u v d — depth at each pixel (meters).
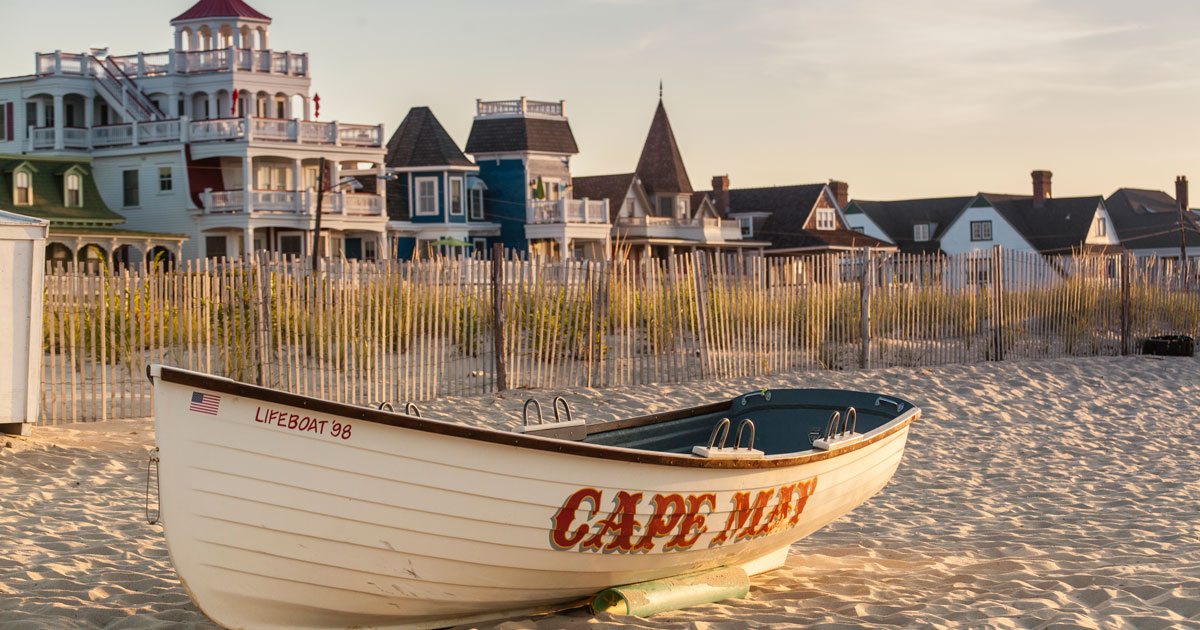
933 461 14.43
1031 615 7.83
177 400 6.35
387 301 16.36
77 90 49.66
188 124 47.69
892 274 22.16
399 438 6.61
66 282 14.33
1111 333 25.33
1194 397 20.25
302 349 16.09
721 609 8.13
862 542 10.38
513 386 17.55
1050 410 18.48
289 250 49.47
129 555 9.15
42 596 7.94
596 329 18.52
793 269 21.05
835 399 10.32
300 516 6.56
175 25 52.03
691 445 9.97
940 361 22.36
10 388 12.77
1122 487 12.82
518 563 7.23
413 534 6.82
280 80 51.66
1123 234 88.38
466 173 56.69
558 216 56.81
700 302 19.58
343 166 55.50
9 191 45.53
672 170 65.38
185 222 47.81
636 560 7.75
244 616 6.78
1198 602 8.00
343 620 7.06
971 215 79.75
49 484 11.47
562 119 59.78
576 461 7.10
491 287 17.34
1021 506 11.91
